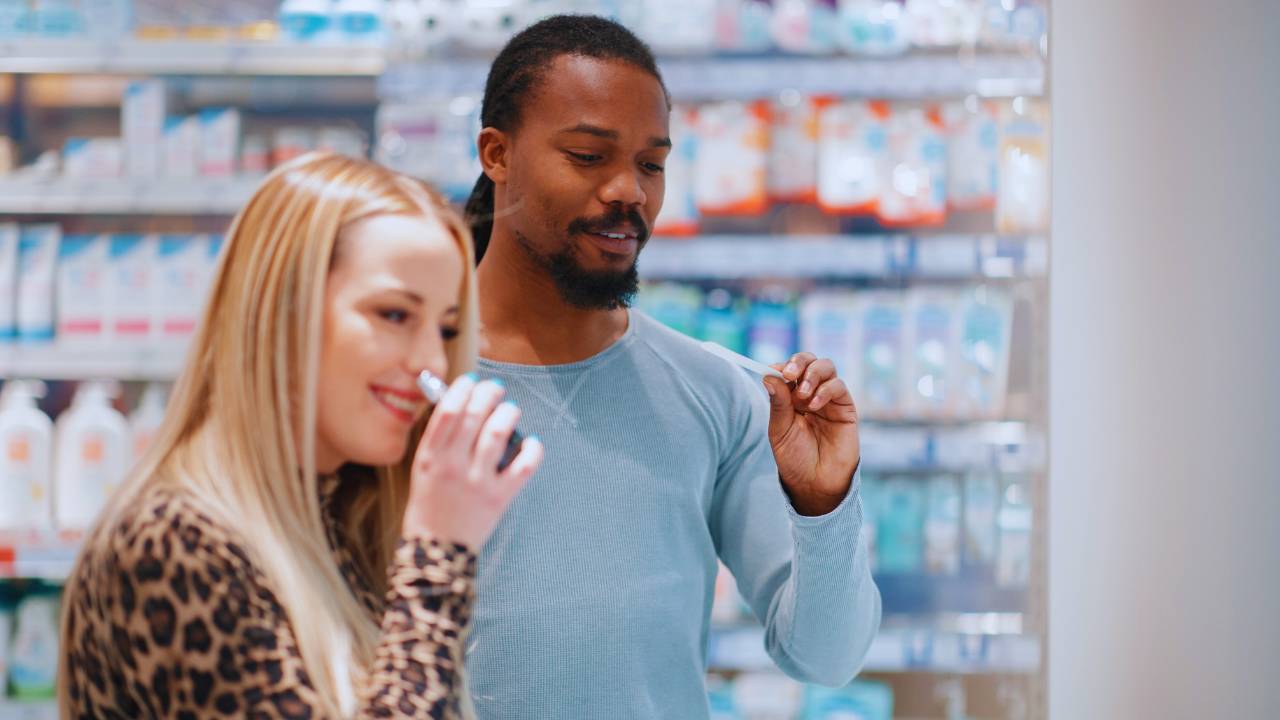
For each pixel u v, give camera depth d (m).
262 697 0.78
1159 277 2.29
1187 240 2.29
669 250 2.43
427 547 0.83
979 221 2.70
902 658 2.35
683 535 1.34
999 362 2.55
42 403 2.85
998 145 2.59
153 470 0.86
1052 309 2.31
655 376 1.38
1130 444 2.29
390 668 0.79
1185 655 2.28
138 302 2.68
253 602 0.80
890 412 2.57
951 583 2.62
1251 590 2.27
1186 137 2.29
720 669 2.69
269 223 0.87
